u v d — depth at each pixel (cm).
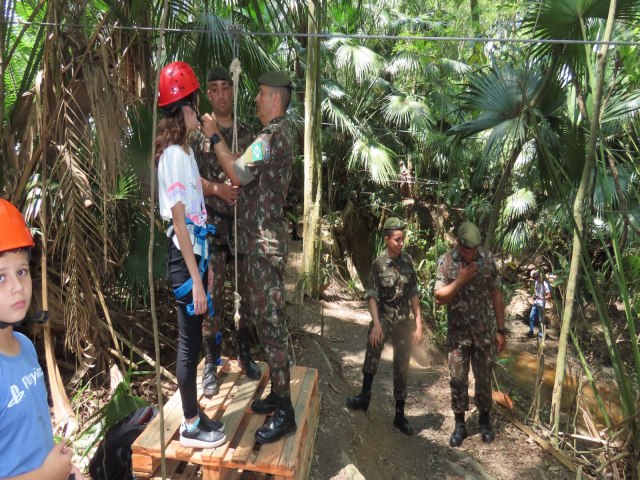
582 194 413
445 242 928
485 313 427
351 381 517
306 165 682
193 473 274
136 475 252
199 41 438
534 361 727
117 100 339
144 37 395
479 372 439
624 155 613
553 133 455
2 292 136
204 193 279
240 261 297
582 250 418
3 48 326
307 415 304
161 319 459
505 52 531
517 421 486
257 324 268
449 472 410
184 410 246
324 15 368
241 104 487
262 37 541
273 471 247
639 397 418
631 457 428
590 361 668
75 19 334
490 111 485
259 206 262
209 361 304
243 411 283
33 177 350
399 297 431
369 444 408
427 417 489
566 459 438
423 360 607
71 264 344
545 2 384
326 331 630
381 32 942
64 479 147
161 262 415
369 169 893
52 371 350
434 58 658
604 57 368
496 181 872
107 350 396
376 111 966
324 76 920
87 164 358
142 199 411
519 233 797
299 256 823
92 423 336
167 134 229
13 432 138
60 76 325
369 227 1037
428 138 845
